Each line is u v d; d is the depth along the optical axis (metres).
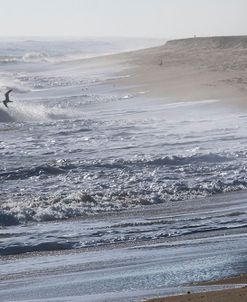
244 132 106.06
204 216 55.78
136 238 48.56
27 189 71.00
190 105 141.38
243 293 31.12
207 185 70.44
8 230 52.62
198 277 36.75
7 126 122.88
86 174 78.50
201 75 192.62
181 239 47.50
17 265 42.22
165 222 53.72
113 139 104.12
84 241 48.22
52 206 59.72
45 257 44.31
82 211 59.47
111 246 46.59
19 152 94.56
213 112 130.75
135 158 86.81
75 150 95.19
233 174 76.88
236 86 163.00
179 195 66.69
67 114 144.38
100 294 34.25
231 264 39.28
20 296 34.78
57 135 110.38
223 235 48.06
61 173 79.44
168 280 36.44
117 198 65.19
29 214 57.25
